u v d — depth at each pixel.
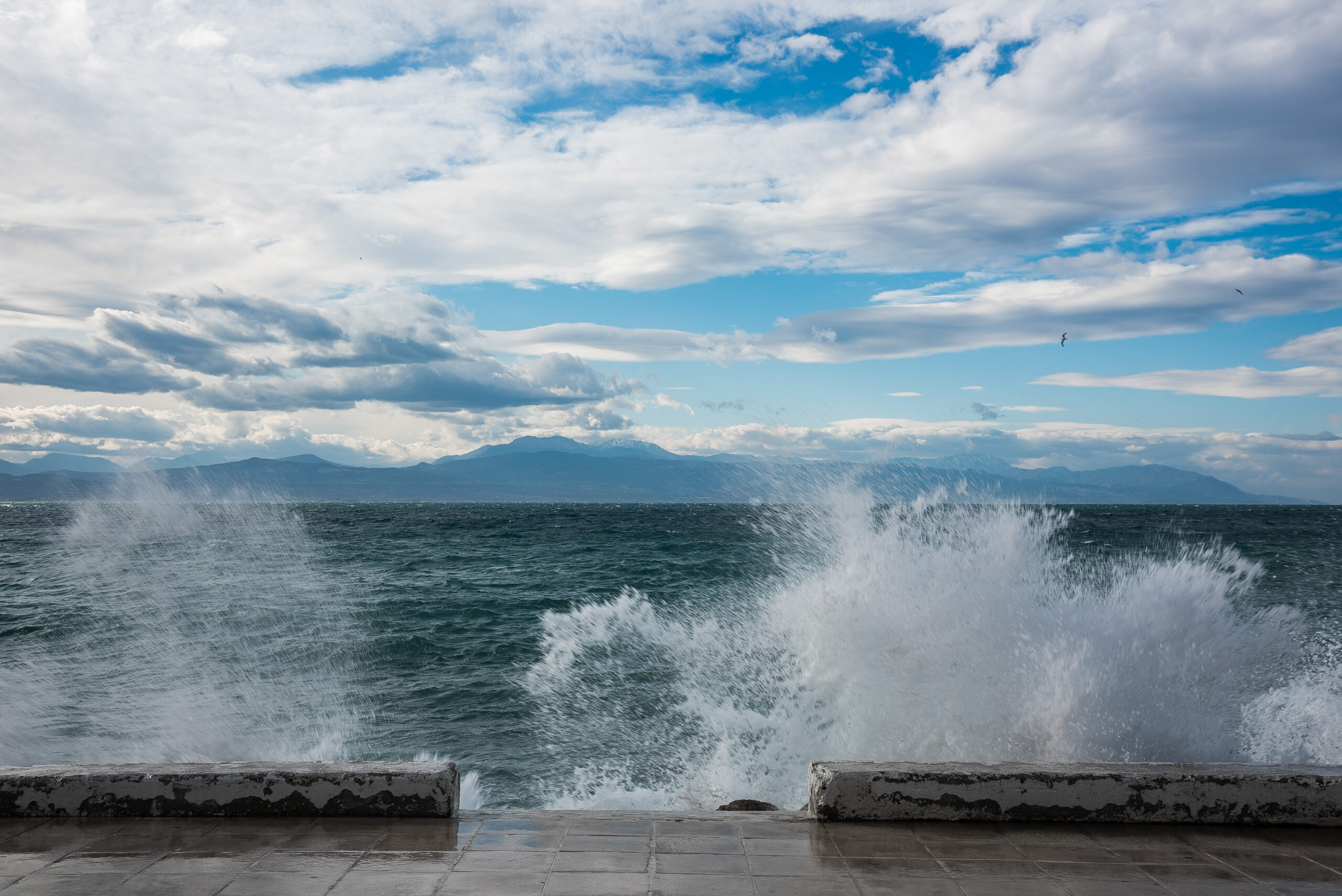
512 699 10.10
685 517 77.56
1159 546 29.89
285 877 2.99
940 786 3.65
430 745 8.61
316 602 18.39
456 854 3.24
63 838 3.34
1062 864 3.18
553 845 3.35
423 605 18.09
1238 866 3.17
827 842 3.40
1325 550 30.27
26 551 30.22
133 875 2.99
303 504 159.25
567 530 50.84
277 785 3.62
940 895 2.89
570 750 8.38
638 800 7.21
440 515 83.25
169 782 3.59
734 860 3.20
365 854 3.22
